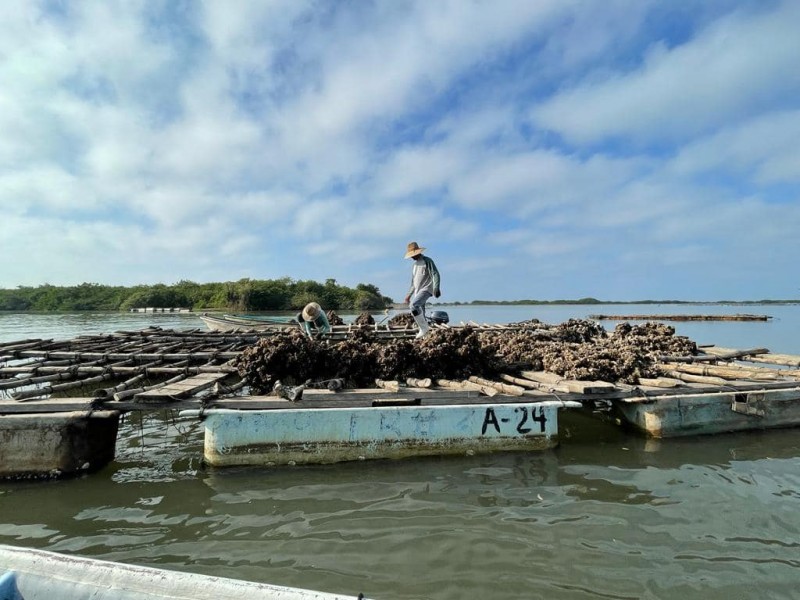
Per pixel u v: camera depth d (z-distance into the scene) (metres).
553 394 6.21
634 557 3.58
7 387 6.98
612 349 8.21
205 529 4.04
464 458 5.59
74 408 5.30
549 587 3.24
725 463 5.47
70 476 5.10
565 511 4.32
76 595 1.90
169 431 6.92
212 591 1.85
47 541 3.88
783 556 3.60
